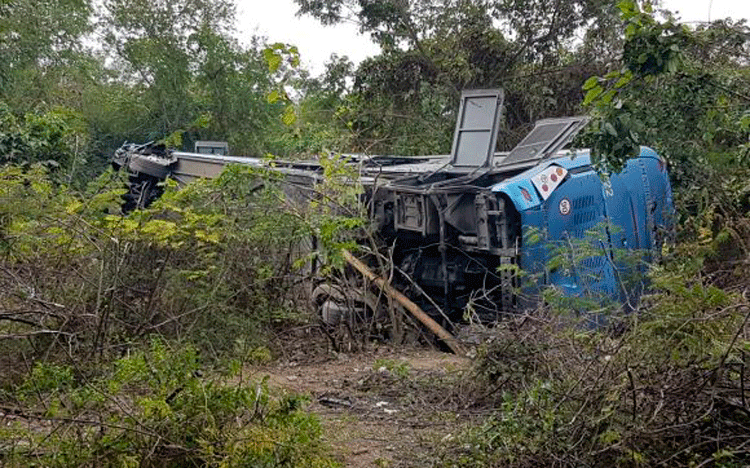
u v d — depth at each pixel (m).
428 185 9.32
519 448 4.37
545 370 5.67
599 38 20.75
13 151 15.34
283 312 8.37
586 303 6.23
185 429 3.97
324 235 8.17
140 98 31.67
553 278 8.29
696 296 4.41
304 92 20.64
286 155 15.85
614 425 4.12
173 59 31.34
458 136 10.09
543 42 21.44
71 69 29.56
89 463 3.84
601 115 6.00
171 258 7.63
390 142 19.88
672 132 6.88
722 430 4.09
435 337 9.02
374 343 8.87
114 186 8.12
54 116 16.36
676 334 4.24
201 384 4.30
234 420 4.20
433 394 6.39
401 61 21.25
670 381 4.19
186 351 4.67
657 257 8.12
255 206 8.54
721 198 9.73
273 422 4.21
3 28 24.09
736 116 6.88
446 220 8.98
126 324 6.39
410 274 9.56
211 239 7.83
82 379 5.00
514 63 21.52
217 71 31.84
